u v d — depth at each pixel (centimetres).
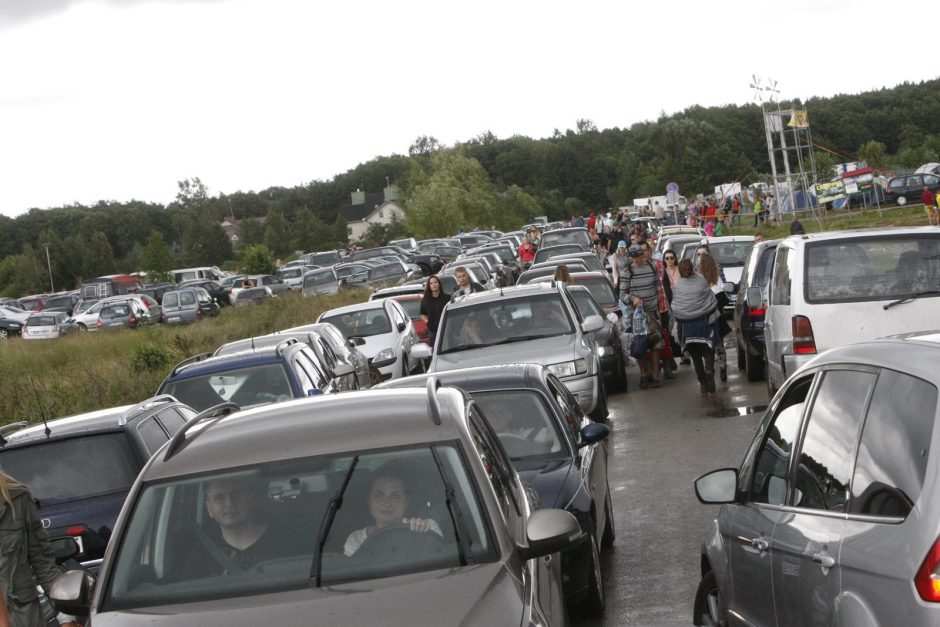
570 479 726
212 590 429
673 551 836
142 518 462
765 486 496
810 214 6322
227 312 4725
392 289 2716
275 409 530
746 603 502
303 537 443
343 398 535
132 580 441
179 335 3228
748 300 1376
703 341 1563
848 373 430
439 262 5181
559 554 579
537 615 397
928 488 334
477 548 431
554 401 822
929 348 382
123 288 6875
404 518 444
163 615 414
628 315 1731
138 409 879
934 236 1135
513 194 12862
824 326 1123
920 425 354
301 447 476
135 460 809
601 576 729
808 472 443
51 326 4794
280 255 14212
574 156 17625
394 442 473
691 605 705
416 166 11462
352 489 455
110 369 2561
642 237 2139
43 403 2145
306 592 418
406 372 2061
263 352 1251
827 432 433
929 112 14825
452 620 381
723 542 541
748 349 1638
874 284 1123
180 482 470
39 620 539
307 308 4200
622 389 1728
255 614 403
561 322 1427
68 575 455
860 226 5119
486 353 1376
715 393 1587
